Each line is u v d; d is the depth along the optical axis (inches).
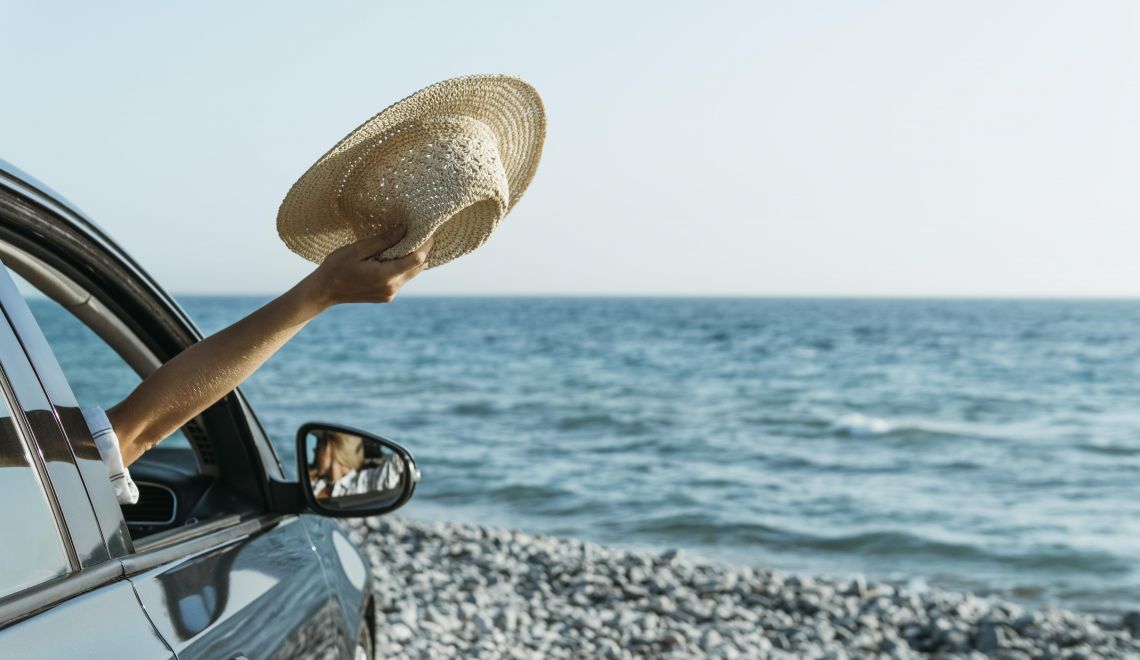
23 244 69.7
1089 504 657.0
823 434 994.1
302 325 55.6
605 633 280.1
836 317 4995.1
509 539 400.5
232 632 61.3
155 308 81.9
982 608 337.4
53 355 53.5
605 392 1414.9
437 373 1750.7
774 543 503.5
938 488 703.7
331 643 86.9
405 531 399.9
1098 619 339.6
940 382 1706.4
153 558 58.6
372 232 57.7
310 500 92.4
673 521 546.3
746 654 268.5
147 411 55.1
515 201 64.5
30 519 47.2
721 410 1192.8
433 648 250.5
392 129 55.7
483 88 58.3
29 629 43.1
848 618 306.5
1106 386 1675.7
